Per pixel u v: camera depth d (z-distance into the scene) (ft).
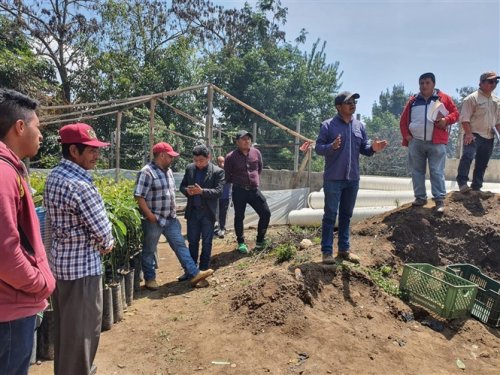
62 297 9.46
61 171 9.41
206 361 12.14
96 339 9.94
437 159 19.62
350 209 16.90
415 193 20.62
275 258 20.04
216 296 16.65
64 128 9.43
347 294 15.30
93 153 9.65
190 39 78.95
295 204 33.60
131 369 11.93
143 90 71.15
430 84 19.11
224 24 83.51
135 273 18.40
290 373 11.48
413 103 19.99
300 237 24.20
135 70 72.54
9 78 60.18
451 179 37.93
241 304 14.85
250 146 22.45
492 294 14.89
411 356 12.59
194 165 20.01
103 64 71.05
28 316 6.72
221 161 32.68
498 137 21.06
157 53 77.00
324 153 15.72
